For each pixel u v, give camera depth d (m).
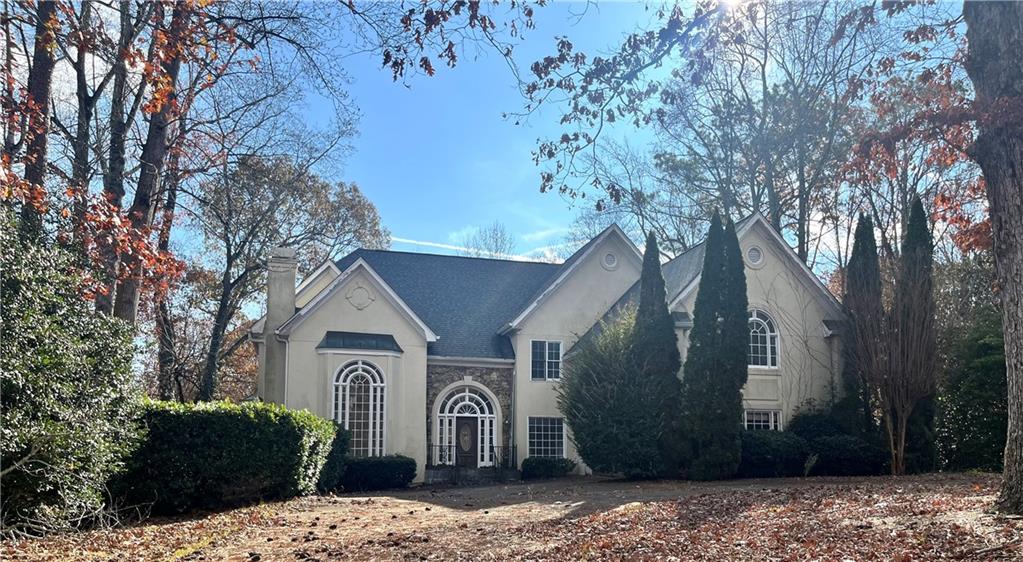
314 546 11.10
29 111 13.34
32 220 12.69
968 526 9.03
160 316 31.38
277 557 10.30
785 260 27.05
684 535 10.40
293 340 25.39
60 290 12.18
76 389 11.92
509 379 28.55
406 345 26.62
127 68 16.17
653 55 8.91
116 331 13.40
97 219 13.22
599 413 22.64
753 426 25.97
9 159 12.05
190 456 15.62
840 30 10.18
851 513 11.03
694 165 35.88
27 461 11.09
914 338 22.61
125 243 13.59
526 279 32.69
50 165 15.20
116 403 13.25
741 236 26.73
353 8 11.14
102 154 19.20
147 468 15.17
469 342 28.72
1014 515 9.12
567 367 25.61
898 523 9.79
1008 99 9.23
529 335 28.72
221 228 32.72
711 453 22.06
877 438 23.64
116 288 19.33
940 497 12.30
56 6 12.66
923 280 23.06
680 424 22.56
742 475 23.14
